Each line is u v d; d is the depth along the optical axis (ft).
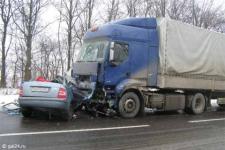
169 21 48.52
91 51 45.50
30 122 36.24
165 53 47.91
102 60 43.21
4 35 108.78
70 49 111.14
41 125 34.78
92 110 44.34
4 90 75.97
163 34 47.85
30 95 36.99
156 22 48.24
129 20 46.09
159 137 31.35
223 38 57.31
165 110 49.62
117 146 26.89
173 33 49.03
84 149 25.55
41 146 25.86
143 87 46.32
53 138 28.86
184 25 50.62
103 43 44.09
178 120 44.16
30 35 106.11
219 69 56.59
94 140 28.84
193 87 52.08
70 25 110.83
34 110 39.58
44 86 37.11
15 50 130.11
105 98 43.52
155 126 37.93
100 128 34.83
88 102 42.93
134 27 45.93
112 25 44.06
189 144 28.81
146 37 46.60
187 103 52.75
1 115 40.32
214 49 55.62
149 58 46.78
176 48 49.37
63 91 37.29
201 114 53.42
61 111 37.50
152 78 47.03
